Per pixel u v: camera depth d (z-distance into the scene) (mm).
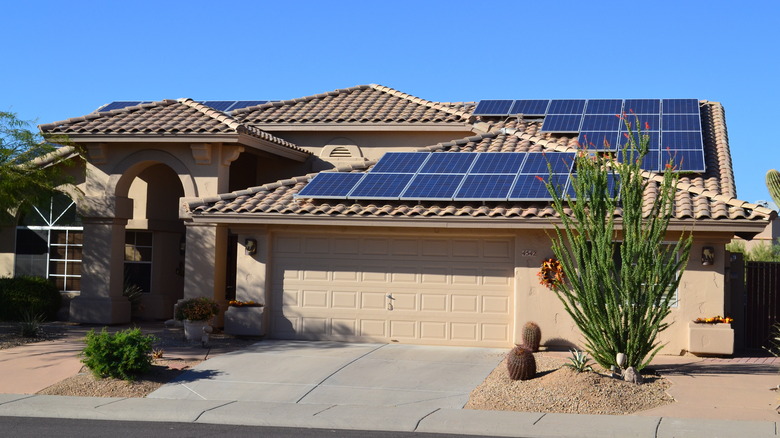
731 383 13945
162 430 11281
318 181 19109
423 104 24688
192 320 17797
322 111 24516
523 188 17531
